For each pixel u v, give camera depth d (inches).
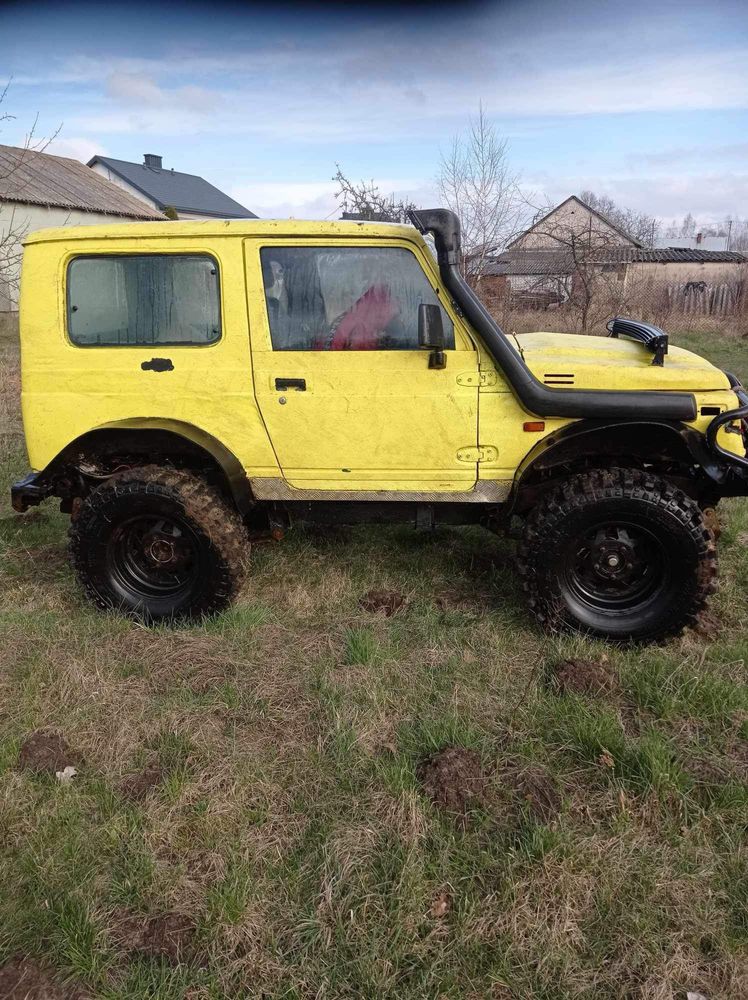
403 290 124.0
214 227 124.2
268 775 99.6
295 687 119.6
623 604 131.8
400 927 76.8
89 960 74.5
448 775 97.1
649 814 91.9
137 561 142.8
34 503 139.0
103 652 128.9
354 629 136.7
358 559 167.2
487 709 113.4
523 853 85.5
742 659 124.5
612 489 122.7
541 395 120.3
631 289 596.7
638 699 114.9
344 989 71.9
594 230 534.3
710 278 860.6
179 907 80.6
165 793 96.0
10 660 127.0
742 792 94.1
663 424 121.9
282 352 126.7
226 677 122.5
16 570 163.9
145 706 114.7
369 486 132.0
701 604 125.5
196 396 129.6
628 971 73.4
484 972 73.5
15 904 81.2
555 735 107.0
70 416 132.7
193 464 142.6
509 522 138.9
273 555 169.0
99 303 129.6
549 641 131.6
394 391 126.0
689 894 81.4
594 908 80.0
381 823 90.4
